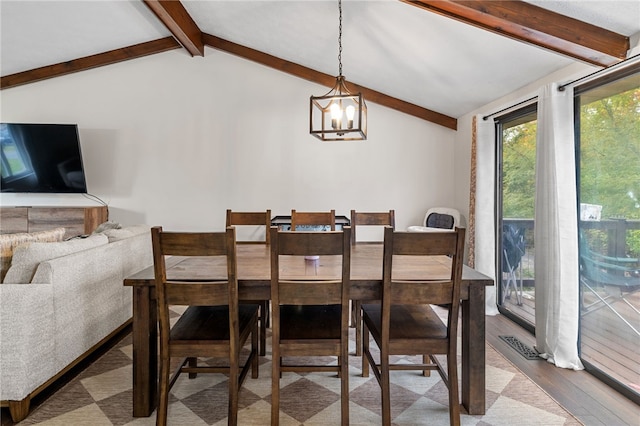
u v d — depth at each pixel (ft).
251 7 11.02
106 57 14.16
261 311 8.27
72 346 7.23
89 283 7.83
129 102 14.75
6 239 6.84
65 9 11.22
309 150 14.87
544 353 8.32
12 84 14.26
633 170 6.70
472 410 6.15
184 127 14.82
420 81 12.08
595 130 7.54
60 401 6.46
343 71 13.42
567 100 7.81
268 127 14.83
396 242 5.39
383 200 15.01
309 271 6.31
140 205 14.88
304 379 7.31
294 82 14.76
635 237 6.68
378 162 14.96
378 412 6.22
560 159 7.78
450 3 6.75
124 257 9.52
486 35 8.29
